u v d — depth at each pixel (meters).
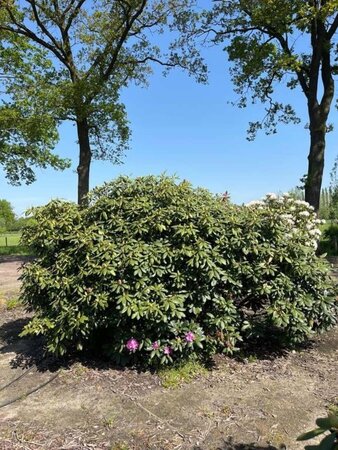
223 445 2.92
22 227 4.74
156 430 3.11
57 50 15.56
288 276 4.39
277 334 4.70
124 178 4.62
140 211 4.33
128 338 4.07
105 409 3.44
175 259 4.02
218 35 15.50
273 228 4.43
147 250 3.99
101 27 15.70
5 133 15.90
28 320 6.20
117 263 3.95
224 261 4.05
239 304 4.55
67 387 3.85
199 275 4.04
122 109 16.19
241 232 4.25
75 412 3.41
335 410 1.66
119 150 17.62
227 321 4.16
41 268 4.41
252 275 4.18
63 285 4.07
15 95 15.45
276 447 2.90
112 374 4.05
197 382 3.89
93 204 4.60
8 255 17.55
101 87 15.13
